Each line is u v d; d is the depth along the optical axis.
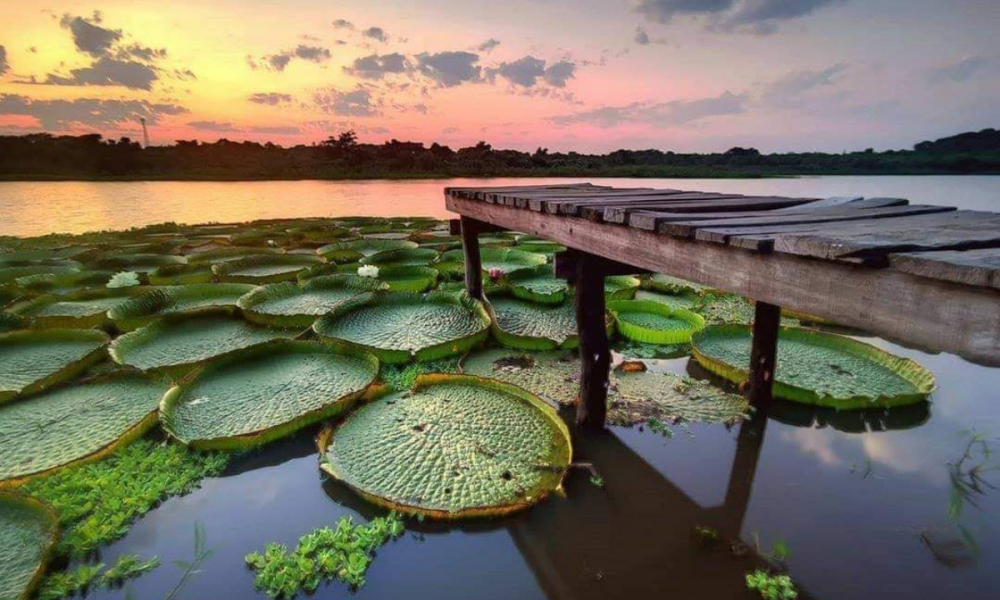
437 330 4.38
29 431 2.84
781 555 2.12
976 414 3.21
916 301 1.16
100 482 2.43
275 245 8.35
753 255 1.60
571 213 2.72
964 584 1.96
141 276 6.18
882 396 3.18
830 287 1.37
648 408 3.24
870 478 2.60
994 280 0.99
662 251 2.04
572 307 5.05
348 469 2.55
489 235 9.33
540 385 3.54
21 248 7.98
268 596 1.90
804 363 3.68
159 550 2.11
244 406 3.14
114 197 20.70
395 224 10.90
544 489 2.45
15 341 4.02
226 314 4.81
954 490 2.49
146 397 3.22
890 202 2.27
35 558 2.01
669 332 4.21
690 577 2.02
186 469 2.59
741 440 2.95
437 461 2.62
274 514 2.34
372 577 2.01
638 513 2.37
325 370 3.64
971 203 14.77
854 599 1.91
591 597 1.93
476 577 2.02
